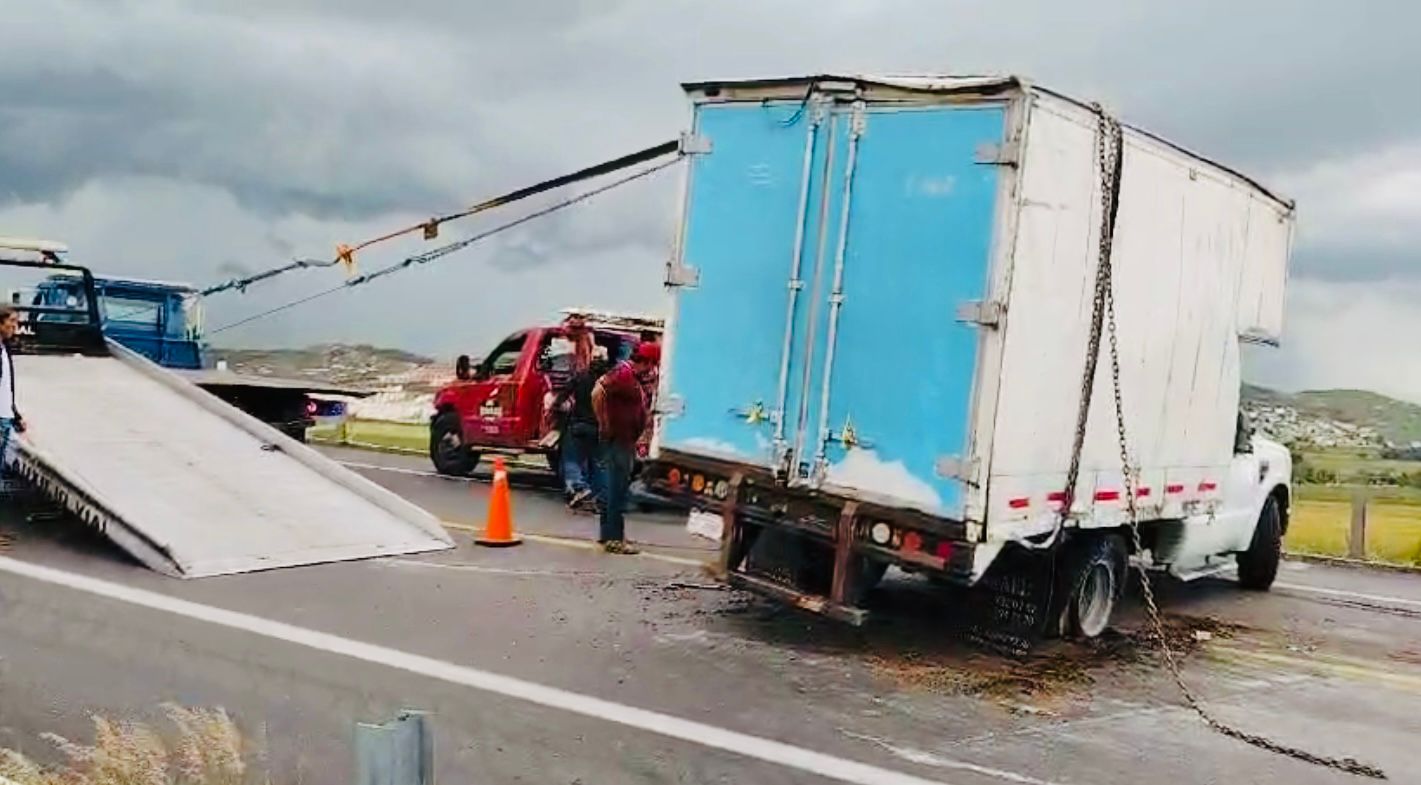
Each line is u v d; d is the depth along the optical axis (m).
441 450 17.84
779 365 8.16
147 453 11.60
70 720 5.86
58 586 8.66
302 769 5.43
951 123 7.42
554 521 13.98
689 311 8.70
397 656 7.36
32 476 10.39
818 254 7.99
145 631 7.57
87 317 14.93
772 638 8.41
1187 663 8.62
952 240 7.39
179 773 5.12
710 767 5.80
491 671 7.17
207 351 18.88
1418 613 11.35
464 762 5.67
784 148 8.18
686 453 8.70
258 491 11.41
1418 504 15.11
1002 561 8.53
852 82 7.80
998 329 7.20
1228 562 11.32
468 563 10.63
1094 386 8.11
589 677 7.18
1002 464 7.32
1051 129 7.40
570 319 16.97
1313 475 15.63
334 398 17.56
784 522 8.11
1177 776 6.16
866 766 5.95
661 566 11.07
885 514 7.61
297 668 6.98
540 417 16.62
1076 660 8.38
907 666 7.88
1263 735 7.00
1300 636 9.89
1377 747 6.91
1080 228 7.72
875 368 7.70
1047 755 6.33
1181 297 9.08
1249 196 9.91
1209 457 9.84
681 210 8.73
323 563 10.05
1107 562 8.85
